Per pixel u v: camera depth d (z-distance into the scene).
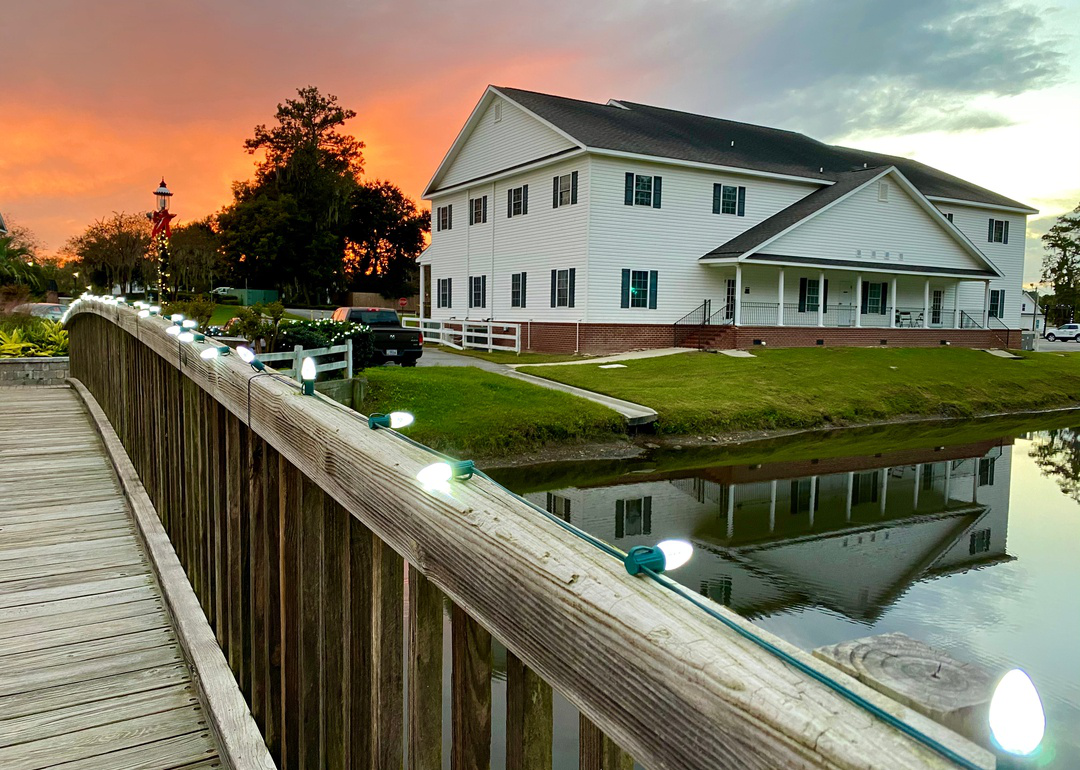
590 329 24.20
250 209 57.03
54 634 3.60
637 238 24.94
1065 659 6.21
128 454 6.28
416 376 16.08
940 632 6.75
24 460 7.12
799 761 0.61
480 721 1.26
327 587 1.82
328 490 1.68
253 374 2.39
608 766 1.01
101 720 2.87
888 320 30.41
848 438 16.55
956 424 19.12
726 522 10.06
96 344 9.24
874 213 28.56
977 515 10.94
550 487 11.49
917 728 0.58
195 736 2.78
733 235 27.05
